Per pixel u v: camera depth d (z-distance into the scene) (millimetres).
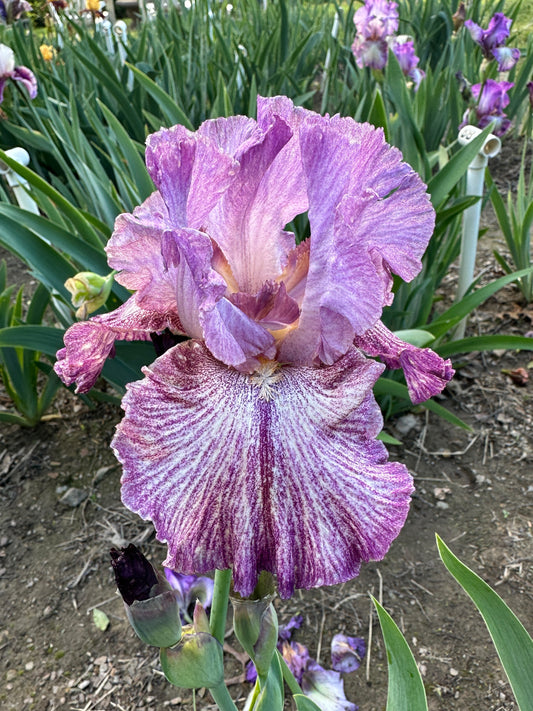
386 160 187
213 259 198
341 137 174
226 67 897
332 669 375
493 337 469
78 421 578
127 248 178
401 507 165
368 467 170
